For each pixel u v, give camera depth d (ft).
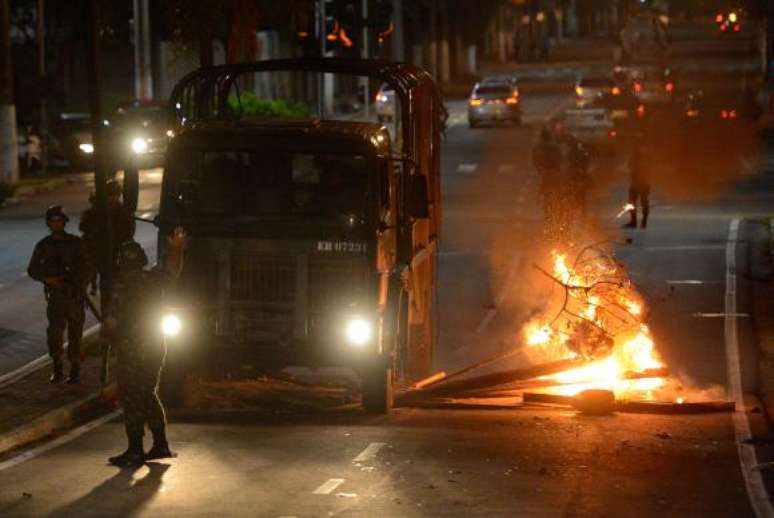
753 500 98.53
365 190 131.85
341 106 604.49
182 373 135.74
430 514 93.09
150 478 104.22
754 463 111.04
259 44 554.87
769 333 186.39
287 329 132.67
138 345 108.78
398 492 99.50
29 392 139.13
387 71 146.41
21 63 478.59
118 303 109.09
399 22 570.05
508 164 436.35
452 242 275.59
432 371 164.55
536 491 100.01
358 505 95.61
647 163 289.74
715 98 532.32
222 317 133.28
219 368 139.85
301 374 162.20
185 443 117.60
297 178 132.46
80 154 422.82
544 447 116.06
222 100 154.81
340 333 132.16
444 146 491.31
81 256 143.84
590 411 135.03
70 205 338.13
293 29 337.11
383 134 137.18
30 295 210.38
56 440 121.60
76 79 542.16
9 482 103.60
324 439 119.34
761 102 584.40
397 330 140.77
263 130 133.08
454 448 115.34
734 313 199.72
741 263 243.19
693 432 125.29
